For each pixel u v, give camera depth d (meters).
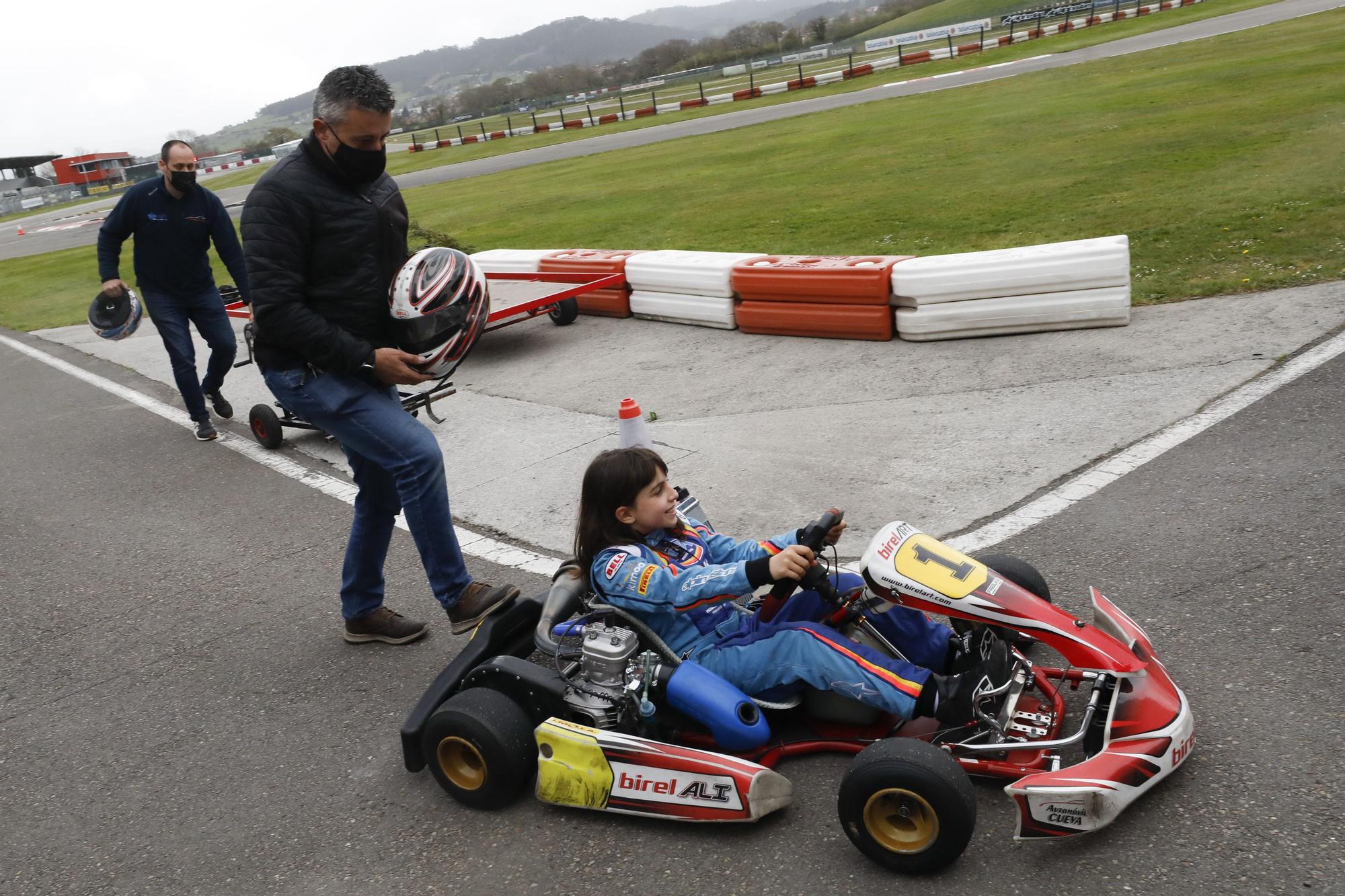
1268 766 2.79
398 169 33.25
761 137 22.27
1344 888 2.36
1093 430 5.26
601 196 17.77
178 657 4.42
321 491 6.24
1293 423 4.94
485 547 4.99
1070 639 2.83
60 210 54.44
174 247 7.09
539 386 7.70
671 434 6.20
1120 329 6.70
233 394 8.94
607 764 2.96
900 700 2.79
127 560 5.55
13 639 4.79
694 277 8.57
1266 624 3.44
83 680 4.33
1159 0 40.50
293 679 4.12
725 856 2.80
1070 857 2.59
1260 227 8.33
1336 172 9.63
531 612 3.49
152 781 3.56
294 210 3.53
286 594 4.89
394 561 5.06
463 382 8.09
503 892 2.80
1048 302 6.82
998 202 11.38
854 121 21.83
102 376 10.29
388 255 3.76
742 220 13.15
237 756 3.65
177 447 7.52
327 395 3.79
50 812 3.46
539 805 3.16
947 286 7.04
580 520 3.20
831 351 7.45
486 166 28.62
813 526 2.98
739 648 3.01
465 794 3.16
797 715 3.23
